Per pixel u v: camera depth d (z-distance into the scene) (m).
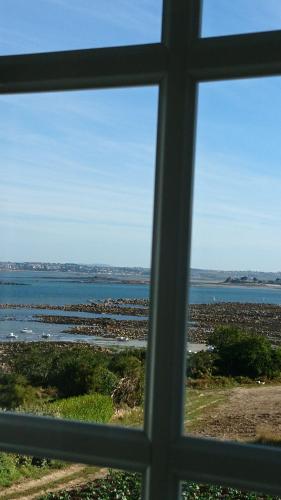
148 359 1.95
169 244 1.92
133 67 2.01
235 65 1.89
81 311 2.47
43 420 2.03
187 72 1.95
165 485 1.84
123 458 1.90
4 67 2.19
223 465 1.78
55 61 2.12
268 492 1.73
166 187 1.93
